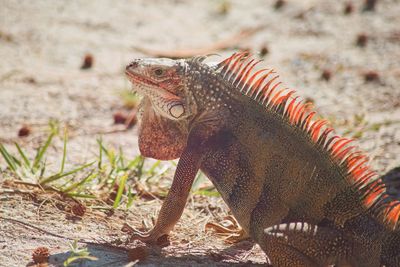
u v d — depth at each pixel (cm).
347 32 2167
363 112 1555
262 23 2273
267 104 865
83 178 1127
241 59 889
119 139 1379
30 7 2289
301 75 1811
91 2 2398
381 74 1812
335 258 794
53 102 1578
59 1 2373
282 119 852
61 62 1859
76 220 960
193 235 960
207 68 885
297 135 840
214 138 873
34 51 1922
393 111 1570
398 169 1205
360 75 1811
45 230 917
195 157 873
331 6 2406
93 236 916
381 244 791
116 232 938
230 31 2197
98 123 1476
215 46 2038
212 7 2436
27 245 873
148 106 909
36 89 1648
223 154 864
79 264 833
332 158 823
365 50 2014
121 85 1706
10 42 1970
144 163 1228
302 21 2283
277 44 2077
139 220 989
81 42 2019
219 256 894
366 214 801
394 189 1124
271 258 796
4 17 2172
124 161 1230
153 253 884
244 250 922
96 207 1000
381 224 794
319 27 2219
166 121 905
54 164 1197
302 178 827
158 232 889
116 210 1008
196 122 884
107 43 2027
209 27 2230
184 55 1945
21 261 830
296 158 832
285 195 832
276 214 834
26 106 1536
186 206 1073
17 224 924
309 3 2448
